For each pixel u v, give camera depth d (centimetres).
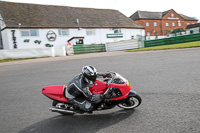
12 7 2917
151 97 496
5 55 2141
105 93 397
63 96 430
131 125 361
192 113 377
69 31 2998
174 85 574
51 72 1046
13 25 2583
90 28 3147
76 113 461
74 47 2625
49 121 425
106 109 425
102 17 3547
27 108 513
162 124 349
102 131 353
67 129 380
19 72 1148
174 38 2522
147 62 1071
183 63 912
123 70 902
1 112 502
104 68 1017
